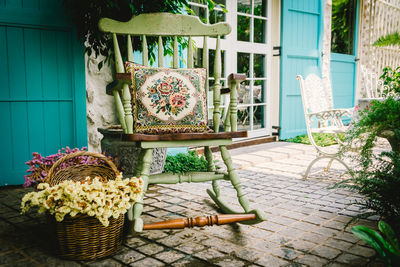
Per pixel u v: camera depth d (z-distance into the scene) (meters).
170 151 3.72
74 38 3.05
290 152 4.33
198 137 1.89
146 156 1.89
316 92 3.51
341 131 2.94
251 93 4.90
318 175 3.31
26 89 2.87
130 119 1.86
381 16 7.27
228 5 4.46
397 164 1.75
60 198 1.54
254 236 1.91
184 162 3.46
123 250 1.74
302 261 1.62
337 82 6.59
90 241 1.61
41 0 2.86
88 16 2.84
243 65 4.77
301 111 5.54
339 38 6.69
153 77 2.04
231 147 4.59
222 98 4.49
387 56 7.64
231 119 2.01
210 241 1.85
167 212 2.29
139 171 1.98
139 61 3.35
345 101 6.88
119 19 2.84
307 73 5.59
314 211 2.29
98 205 1.54
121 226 1.75
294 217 2.19
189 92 2.06
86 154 1.79
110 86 1.93
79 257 1.62
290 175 3.32
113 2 2.70
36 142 2.96
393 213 1.67
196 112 2.04
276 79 5.34
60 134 3.07
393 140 2.06
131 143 2.74
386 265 1.45
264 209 2.34
